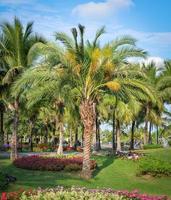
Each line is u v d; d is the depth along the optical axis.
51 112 57.97
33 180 22.25
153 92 25.27
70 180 22.92
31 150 54.91
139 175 25.88
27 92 27.83
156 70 49.47
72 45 23.41
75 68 23.52
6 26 32.47
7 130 62.81
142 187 22.95
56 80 24.39
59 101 36.22
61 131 38.62
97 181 23.67
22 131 66.19
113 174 26.08
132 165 28.81
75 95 26.94
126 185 23.27
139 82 24.95
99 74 23.88
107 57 23.45
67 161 27.50
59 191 13.91
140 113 53.00
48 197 13.20
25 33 32.62
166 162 26.81
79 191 14.44
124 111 44.12
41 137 82.44
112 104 43.78
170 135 59.34
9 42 32.53
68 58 23.19
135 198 15.22
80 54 23.52
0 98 34.38
